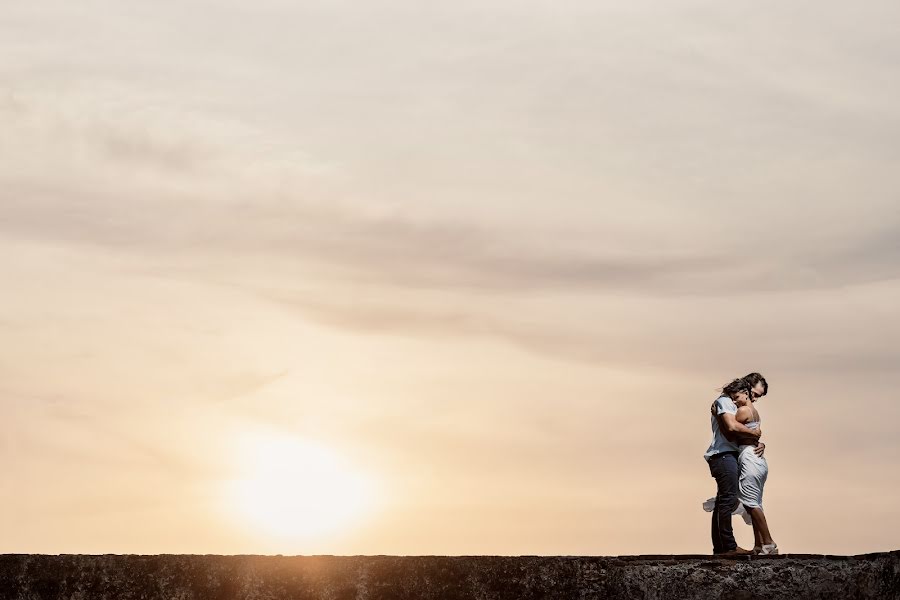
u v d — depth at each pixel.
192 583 8.85
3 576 8.95
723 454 10.30
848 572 8.65
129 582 8.89
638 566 8.70
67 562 8.96
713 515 10.33
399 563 8.80
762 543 10.02
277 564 8.85
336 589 8.77
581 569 8.70
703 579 8.66
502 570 8.71
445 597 8.70
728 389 10.48
